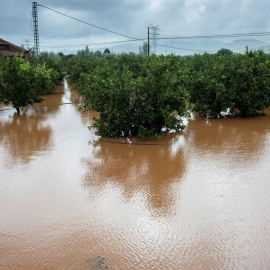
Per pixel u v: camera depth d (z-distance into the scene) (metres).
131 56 20.39
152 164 7.03
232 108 12.09
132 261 3.84
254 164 6.79
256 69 11.70
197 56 20.16
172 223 4.60
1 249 4.14
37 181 6.24
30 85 13.77
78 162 7.28
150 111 9.05
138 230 4.46
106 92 9.06
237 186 5.74
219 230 4.39
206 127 10.47
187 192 5.57
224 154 7.52
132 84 9.07
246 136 9.10
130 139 9.14
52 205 5.24
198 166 6.79
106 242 4.21
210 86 11.29
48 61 25.89
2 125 11.66
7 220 4.83
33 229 4.57
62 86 27.69
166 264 3.77
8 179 6.38
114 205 5.18
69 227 4.59
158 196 5.46
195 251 3.98
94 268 3.72
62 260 3.89
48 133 10.19
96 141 9.02
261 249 3.98
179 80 9.58
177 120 9.69
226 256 3.87
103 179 6.27
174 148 8.16
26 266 3.80
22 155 7.91
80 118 12.62
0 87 13.55
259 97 11.74
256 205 5.04
